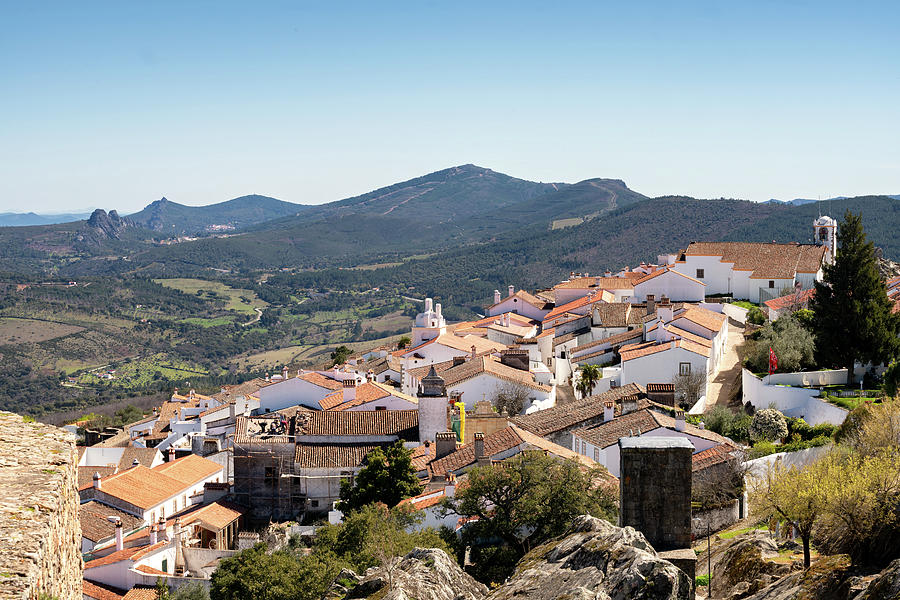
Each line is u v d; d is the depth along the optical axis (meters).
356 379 120.25
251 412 116.44
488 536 55.50
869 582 38.38
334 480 91.12
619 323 124.44
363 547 61.19
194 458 103.31
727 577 49.66
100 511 83.12
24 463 18.88
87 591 67.81
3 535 15.66
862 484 43.97
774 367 90.94
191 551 76.81
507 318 143.12
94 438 143.12
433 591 38.66
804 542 46.50
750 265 144.50
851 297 89.94
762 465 67.62
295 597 60.25
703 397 97.50
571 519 54.44
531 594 31.27
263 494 91.19
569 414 87.38
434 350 126.25
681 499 35.41
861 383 85.00
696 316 116.94
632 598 28.31
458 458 76.81
